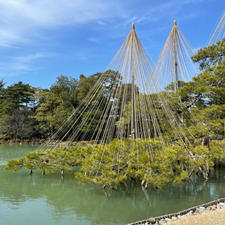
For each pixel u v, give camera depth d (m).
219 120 13.28
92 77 37.22
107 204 8.67
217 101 15.00
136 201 9.04
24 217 7.29
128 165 9.74
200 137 13.88
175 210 8.09
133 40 10.09
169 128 13.91
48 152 13.55
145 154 9.55
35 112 39.28
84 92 35.97
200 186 11.47
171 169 10.30
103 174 9.70
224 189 10.98
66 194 9.85
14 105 41.16
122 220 7.16
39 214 7.55
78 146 14.48
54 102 35.88
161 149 10.68
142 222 6.62
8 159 19.73
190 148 12.21
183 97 15.72
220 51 15.23
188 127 14.46
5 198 9.21
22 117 37.47
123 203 8.80
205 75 14.09
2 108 41.56
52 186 11.09
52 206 8.38
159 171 9.57
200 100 15.75
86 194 9.88
